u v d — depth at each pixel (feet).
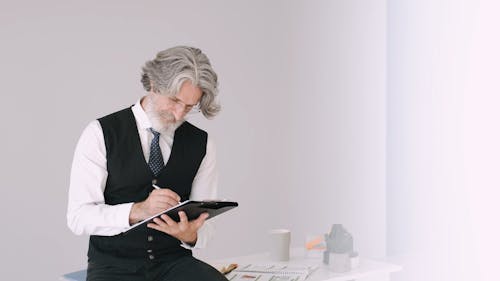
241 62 13.42
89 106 11.87
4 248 11.25
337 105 14.28
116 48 12.09
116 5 12.07
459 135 11.18
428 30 11.91
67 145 11.73
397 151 12.98
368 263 8.09
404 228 12.56
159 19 12.51
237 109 13.39
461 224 11.11
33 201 11.47
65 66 11.64
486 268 10.67
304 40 14.16
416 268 12.07
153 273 6.72
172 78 6.28
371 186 14.03
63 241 11.77
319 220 14.29
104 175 6.70
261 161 13.73
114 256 6.68
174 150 7.07
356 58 14.21
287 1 13.91
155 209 6.26
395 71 13.11
